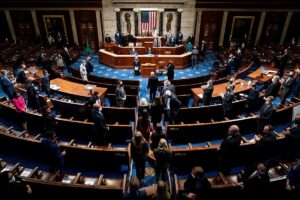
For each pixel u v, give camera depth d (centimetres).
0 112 894
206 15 1983
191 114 843
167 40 1830
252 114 866
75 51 1936
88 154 609
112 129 726
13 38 2103
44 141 541
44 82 991
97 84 1107
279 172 594
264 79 1125
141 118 660
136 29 1964
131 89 1079
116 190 463
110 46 1786
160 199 410
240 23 2025
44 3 1944
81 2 1917
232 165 655
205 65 1759
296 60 1409
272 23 2009
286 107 815
